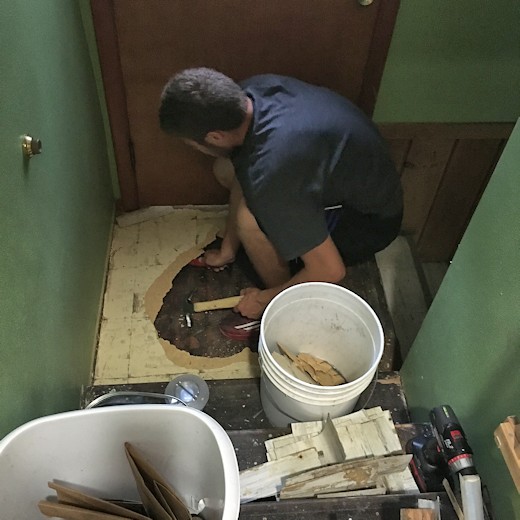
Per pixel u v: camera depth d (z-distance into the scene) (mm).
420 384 1435
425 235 2338
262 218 1478
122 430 961
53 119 1286
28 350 1092
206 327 1817
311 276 1588
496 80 1794
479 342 1121
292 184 1412
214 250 1986
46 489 987
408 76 1788
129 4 1569
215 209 2141
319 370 1539
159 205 2145
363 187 1586
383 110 1893
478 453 1140
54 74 1305
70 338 1437
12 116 1008
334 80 1787
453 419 1143
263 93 1473
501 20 1643
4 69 973
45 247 1212
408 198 2182
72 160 1469
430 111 1888
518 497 1003
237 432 1316
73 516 932
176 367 1730
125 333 1792
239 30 1642
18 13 1056
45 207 1215
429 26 1657
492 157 2014
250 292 1807
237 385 1572
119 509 952
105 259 1926
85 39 1639
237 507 855
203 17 1605
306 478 1161
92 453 986
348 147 1489
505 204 1027
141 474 988
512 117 1895
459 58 1740
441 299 1310
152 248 2000
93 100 1739
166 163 2004
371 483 1183
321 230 1480
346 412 1391
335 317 1476
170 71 1736
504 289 1025
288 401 1345
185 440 980
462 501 1065
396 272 2123
